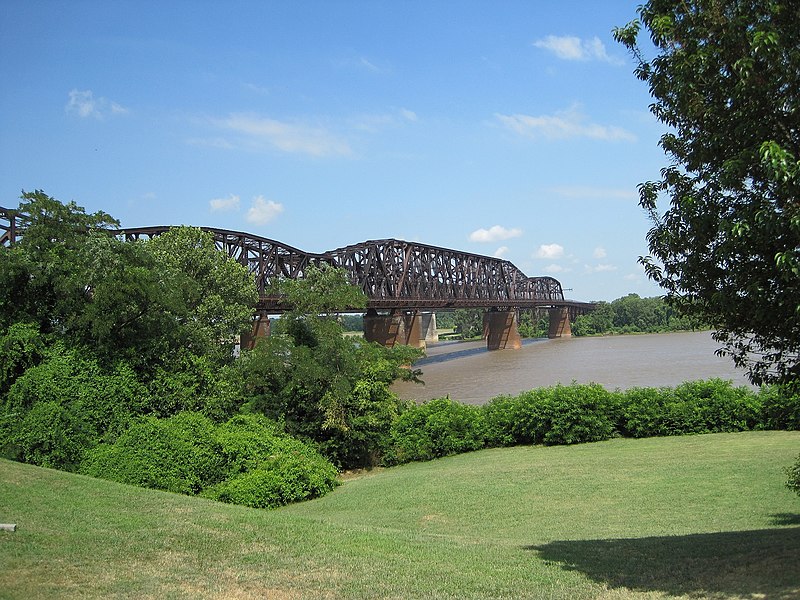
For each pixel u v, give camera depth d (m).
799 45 9.43
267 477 24.67
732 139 9.97
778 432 30.42
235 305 48.88
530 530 18.11
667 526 17.30
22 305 29.36
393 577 11.49
